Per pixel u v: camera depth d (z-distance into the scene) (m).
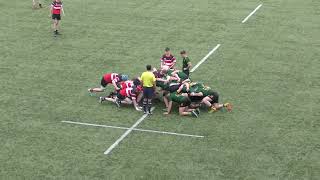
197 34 39.91
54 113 26.92
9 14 44.91
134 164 22.08
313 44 37.81
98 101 28.38
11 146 23.53
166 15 44.75
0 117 26.41
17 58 34.91
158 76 27.55
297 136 24.67
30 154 22.86
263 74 32.31
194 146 23.59
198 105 27.14
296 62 34.34
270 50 36.53
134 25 42.06
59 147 23.48
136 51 36.25
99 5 47.72
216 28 41.34
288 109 27.55
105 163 22.14
